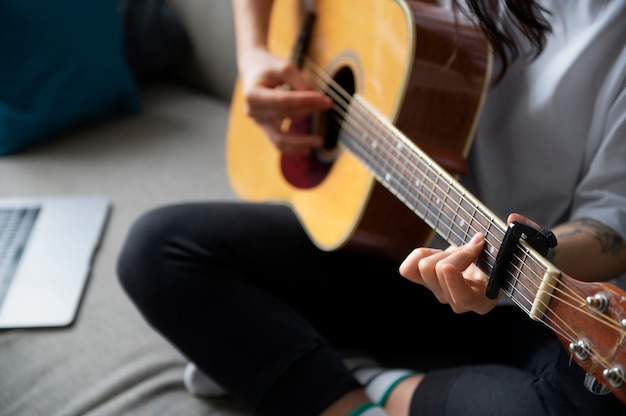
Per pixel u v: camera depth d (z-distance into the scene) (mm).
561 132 860
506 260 604
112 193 1392
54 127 1541
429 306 977
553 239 593
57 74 1491
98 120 1629
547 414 755
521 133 892
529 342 884
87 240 1252
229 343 889
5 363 1033
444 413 822
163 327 918
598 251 772
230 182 1389
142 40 1667
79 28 1492
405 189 804
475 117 890
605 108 829
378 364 988
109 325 1095
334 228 972
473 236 655
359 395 853
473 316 952
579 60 832
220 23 1600
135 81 1730
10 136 1488
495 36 854
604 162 821
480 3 854
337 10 1077
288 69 1083
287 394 859
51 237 1259
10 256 1218
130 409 961
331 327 1022
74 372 1017
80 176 1438
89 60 1519
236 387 885
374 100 948
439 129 892
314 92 1042
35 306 1112
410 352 1009
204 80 1727
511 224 592
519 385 794
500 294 656
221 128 1604
